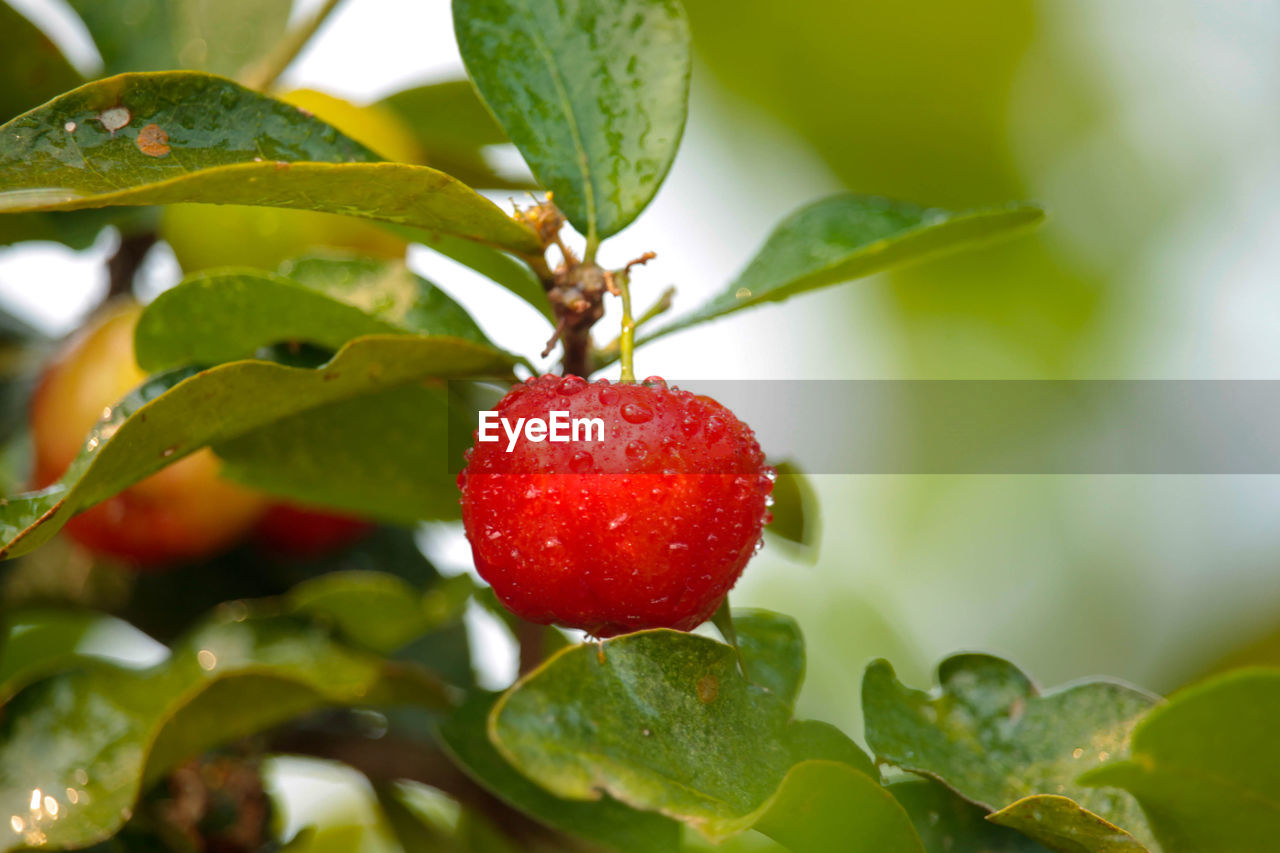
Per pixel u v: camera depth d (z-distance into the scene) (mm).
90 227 324
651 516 279
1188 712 266
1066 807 269
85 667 303
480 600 322
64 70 326
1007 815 272
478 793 317
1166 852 275
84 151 274
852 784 269
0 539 279
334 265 303
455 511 313
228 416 286
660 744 271
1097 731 287
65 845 293
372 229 328
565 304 287
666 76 293
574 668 271
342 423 302
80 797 296
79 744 299
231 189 271
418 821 321
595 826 294
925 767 283
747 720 277
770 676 295
